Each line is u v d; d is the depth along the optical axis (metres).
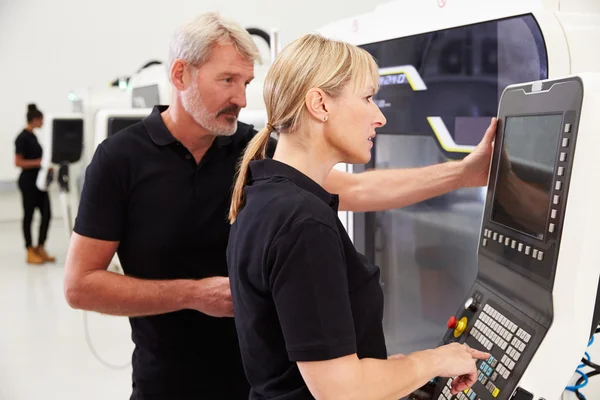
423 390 1.15
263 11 6.41
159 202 1.46
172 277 1.50
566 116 0.93
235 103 1.39
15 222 7.91
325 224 0.90
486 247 1.17
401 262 2.01
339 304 0.88
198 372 1.53
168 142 1.45
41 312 4.42
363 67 0.99
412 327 2.00
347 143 0.99
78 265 1.43
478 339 1.11
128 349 3.71
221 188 1.49
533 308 1.00
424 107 1.66
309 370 0.88
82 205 1.44
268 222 0.92
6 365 3.50
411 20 1.68
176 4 6.96
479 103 1.47
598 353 1.31
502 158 1.16
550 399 0.93
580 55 1.29
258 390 1.03
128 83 3.67
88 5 7.03
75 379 3.31
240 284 0.98
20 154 5.72
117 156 1.43
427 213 1.89
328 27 2.10
